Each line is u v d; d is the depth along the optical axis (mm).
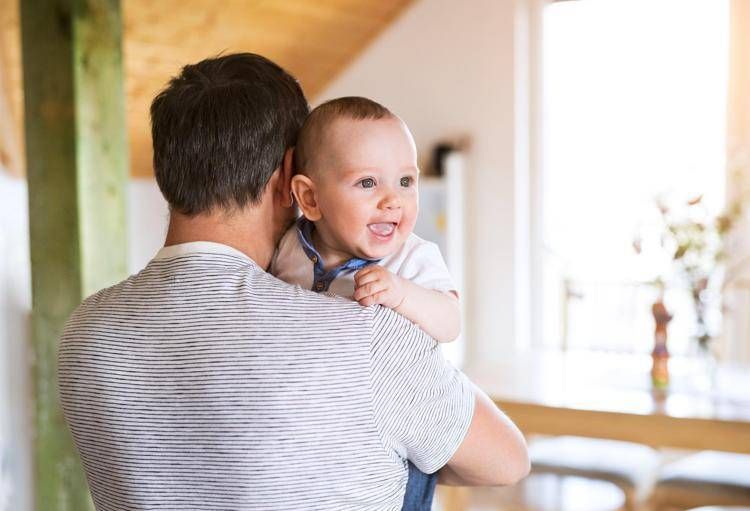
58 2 2873
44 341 2961
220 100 1135
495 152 5348
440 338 1230
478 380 3248
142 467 1095
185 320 1082
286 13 4578
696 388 3102
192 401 1062
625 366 3504
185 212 1146
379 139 1235
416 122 5559
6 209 3264
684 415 2727
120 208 3014
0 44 3674
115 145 2992
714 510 3125
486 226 5395
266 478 1043
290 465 1041
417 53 5527
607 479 3213
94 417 1118
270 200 1188
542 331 5402
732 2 4715
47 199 2918
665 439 2748
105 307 1138
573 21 5172
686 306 4684
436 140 5500
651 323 4906
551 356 3762
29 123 2928
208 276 1099
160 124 1156
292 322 1058
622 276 5043
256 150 1138
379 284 1135
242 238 1155
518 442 1192
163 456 1083
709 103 4801
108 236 2980
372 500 1081
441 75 5465
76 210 2900
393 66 5602
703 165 4828
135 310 1111
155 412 1081
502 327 5395
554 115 5266
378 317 1082
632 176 5027
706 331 3229
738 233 4664
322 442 1043
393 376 1066
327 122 1250
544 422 2898
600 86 5105
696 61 4824
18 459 3025
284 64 5078
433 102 5500
